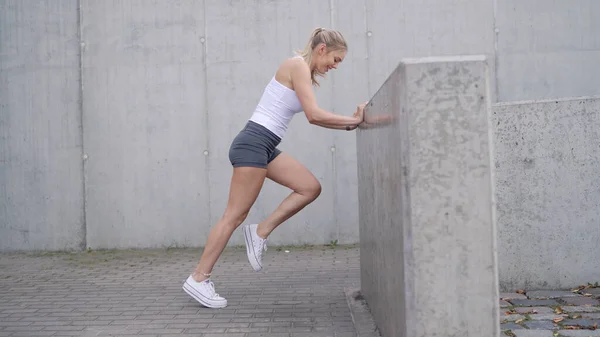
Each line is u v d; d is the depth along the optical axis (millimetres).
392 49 6102
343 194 6078
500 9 6020
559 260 3600
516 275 3619
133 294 3910
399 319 2117
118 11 6262
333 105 6129
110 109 6250
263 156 3340
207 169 6191
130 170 6227
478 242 1941
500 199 3613
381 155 2537
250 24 6188
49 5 6285
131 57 6250
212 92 6207
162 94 6230
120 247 6211
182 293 3906
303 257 5359
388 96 2291
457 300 1945
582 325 2775
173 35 6230
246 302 3551
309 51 3391
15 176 6277
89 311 3416
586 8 5965
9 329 3023
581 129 3559
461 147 1942
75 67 6273
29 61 6297
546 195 3588
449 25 6055
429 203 1949
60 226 6250
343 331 2848
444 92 1941
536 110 3570
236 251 5770
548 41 5992
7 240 6262
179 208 6195
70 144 6270
